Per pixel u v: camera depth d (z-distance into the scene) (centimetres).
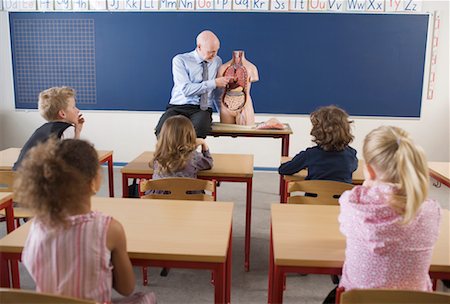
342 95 455
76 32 458
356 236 116
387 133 117
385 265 112
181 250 128
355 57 445
